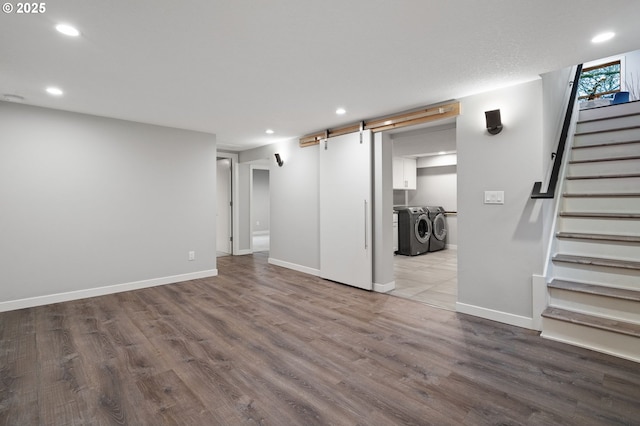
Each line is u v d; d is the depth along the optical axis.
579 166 3.51
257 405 1.85
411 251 6.44
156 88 2.97
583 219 3.09
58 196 3.70
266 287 4.32
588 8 1.74
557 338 2.64
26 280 3.51
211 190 4.94
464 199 3.25
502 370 2.20
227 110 3.69
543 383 2.04
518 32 2.00
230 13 1.77
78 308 3.49
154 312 3.37
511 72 2.63
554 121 3.23
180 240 4.63
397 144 5.60
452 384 2.04
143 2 1.66
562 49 2.23
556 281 2.88
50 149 3.64
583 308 2.66
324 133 4.63
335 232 4.53
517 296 2.95
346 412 1.79
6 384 2.06
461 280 3.30
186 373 2.19
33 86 2.91
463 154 3.24
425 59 2.38
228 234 6.88
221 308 3.49
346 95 3.18
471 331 2.85
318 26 1.92
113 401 1.89
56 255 3.69
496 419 1.72
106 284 4.02
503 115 2.97
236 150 6.56
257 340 2.70
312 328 2.95
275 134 5.02
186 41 2.09
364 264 4.16
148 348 2.55
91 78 2.71
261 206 10.44
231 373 2.19
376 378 2.12
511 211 2.96
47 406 1.84
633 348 2.31
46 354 2.45
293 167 5.34
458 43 2.14
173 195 4.56
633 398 1.88
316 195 4.95
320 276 4.79
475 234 3.19
